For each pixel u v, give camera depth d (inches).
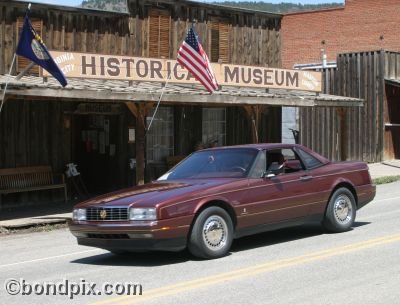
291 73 794.2
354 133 1081.4
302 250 376.8
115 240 347.6
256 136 759.1
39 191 706.8
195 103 705.0
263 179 386.3
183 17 842.8
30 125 701.9
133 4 790.5
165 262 361.1
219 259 359.3
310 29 1701.5
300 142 1147.9
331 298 265.9
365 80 1069.1
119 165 778.8
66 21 737.6
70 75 602.9
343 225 437.1
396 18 1534.2
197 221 351.9
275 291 281.3
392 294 270.1
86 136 782.5
